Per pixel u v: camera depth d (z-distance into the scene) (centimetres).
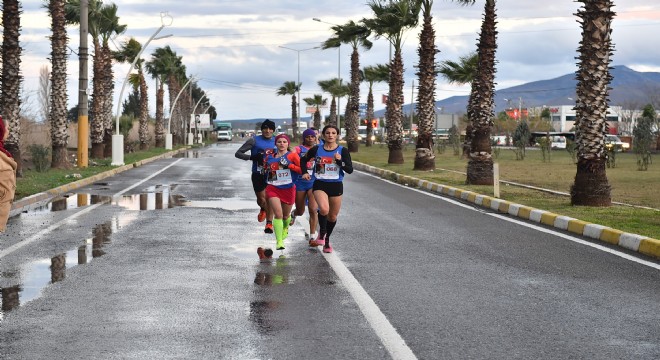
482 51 2459
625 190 2203
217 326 677
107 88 4912
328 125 1105
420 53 3344
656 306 777
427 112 3316
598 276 939
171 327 671
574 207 1670
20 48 2633
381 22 3962
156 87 7750
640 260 1061
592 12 1720
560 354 602
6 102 2589
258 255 1076
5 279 886
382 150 6606
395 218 1574
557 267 1001
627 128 13550
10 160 1012
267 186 1134
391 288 854
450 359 584
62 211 1650
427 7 3344
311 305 764
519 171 3238
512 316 728
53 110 3269
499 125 12281
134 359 577
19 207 1722
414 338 644
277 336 646
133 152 5681
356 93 5988
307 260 1038
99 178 2794
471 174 2438
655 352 611
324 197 1096
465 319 714
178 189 2300
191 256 1062
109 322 687
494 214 1677
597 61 1709
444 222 1511
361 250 1132
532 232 1364
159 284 863
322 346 616
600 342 639
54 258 1034
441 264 1016
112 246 1147
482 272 960
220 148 8000
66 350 599
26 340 627
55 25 3278
